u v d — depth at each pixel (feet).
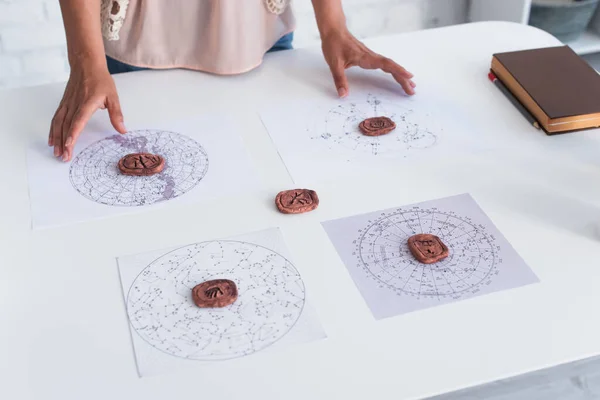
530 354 2.89
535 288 3.17
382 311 3.08
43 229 3.54
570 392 2.87
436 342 2.94
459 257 3.34
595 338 2.95
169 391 2.79
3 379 2.84
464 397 2.82
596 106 4.13
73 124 4.07
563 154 3.98
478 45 5.02
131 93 4.56
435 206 3.63
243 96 4.55
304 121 4.30
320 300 3.13
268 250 3.39
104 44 4.86
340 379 2.82
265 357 2.90
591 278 3.21
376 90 4.59
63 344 2.97
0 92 4.61
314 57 4.97
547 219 3.54
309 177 3.84
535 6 8.06
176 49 4.74
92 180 3.85
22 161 4.02
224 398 2.76
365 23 8.80
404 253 3.37
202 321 3.05
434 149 4.03
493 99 4.47
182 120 4.32
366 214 3.59
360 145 4.08
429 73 4.74
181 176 3.87
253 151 4.05
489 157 3.96
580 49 8.31
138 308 3.11
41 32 7.82
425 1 8.81
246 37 4.61
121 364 2.89
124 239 3.47
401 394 2.76
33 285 3.24
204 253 3.38
